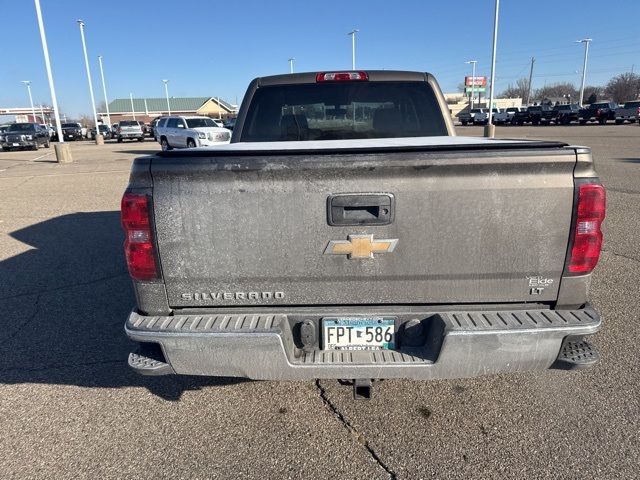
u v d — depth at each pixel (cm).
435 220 224
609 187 1077
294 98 407
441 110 406
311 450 267
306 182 223
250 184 225
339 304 237
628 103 4291
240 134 412
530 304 237
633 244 639
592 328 224
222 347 229
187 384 338
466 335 221
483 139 281
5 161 2378
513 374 341
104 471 254
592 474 244
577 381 328
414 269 230
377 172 221
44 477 251
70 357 377
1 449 273
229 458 262
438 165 218
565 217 224
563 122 4456
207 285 236
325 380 339
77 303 486
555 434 275
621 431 275
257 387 331
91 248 696
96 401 318
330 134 414
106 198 1148
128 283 543
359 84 404
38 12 2012
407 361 232
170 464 259
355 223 225
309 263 231
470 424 287
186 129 2303
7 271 589
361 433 281
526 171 220
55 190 1285
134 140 4678
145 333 229
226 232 230
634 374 332
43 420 299
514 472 247
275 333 226
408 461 257
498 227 225
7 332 421
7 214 962
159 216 229
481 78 6856
